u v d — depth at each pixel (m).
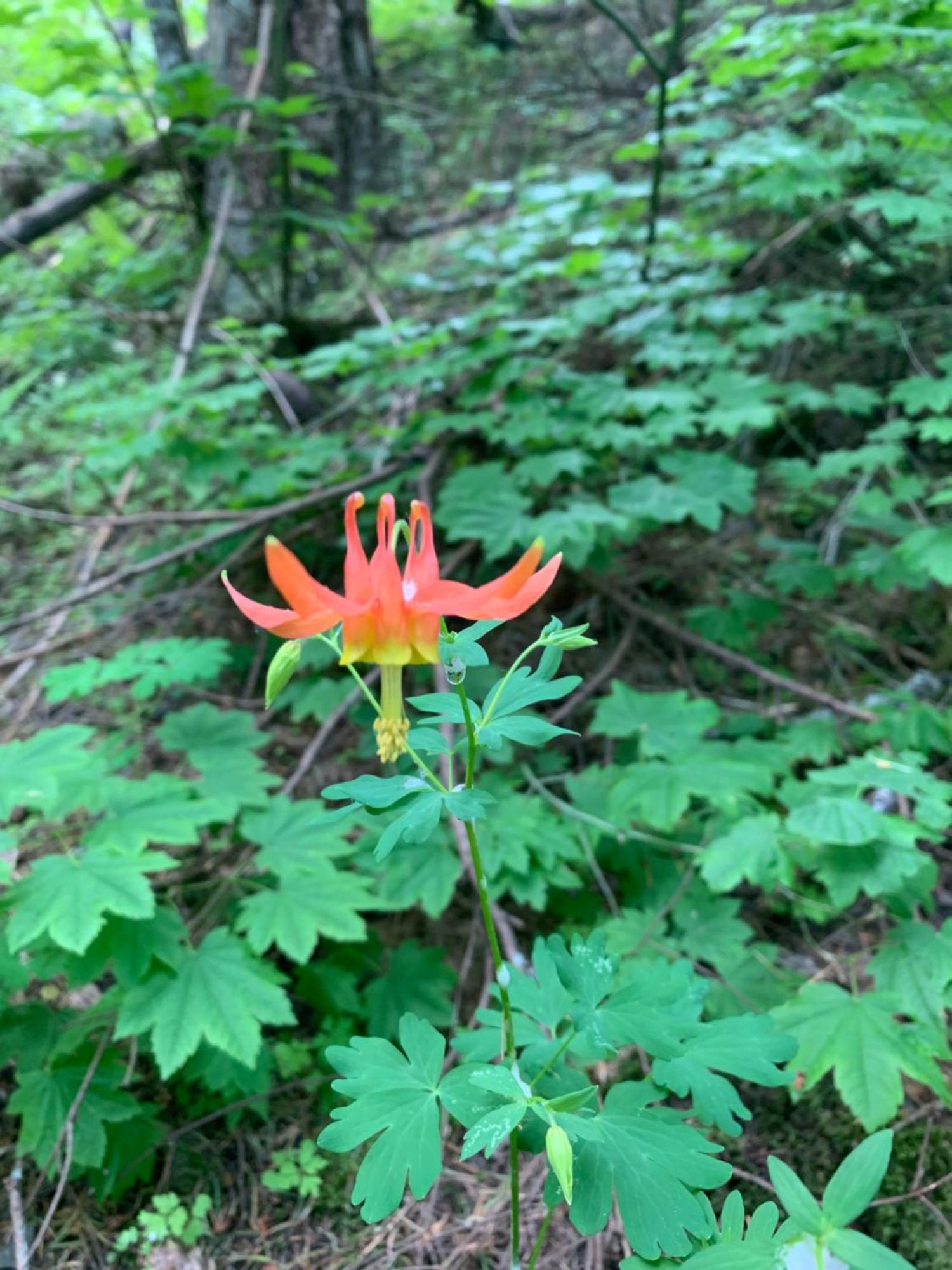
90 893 0.24
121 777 0.33
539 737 0.17
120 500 0.52
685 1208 0.16
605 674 0.40
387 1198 0.16
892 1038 0.23
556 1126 0.15
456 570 0.46
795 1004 0.24
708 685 0.43
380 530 0.15
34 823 0.34
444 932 0.32
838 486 0.53
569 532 0.36
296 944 0.26
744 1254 0.15
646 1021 0.17
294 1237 0.24
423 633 0.15
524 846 0.29
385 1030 0.28
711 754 0.32
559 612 0.46
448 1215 0.24
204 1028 0.24
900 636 0.45
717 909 0.29
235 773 0.32
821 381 0.54
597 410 0.43
